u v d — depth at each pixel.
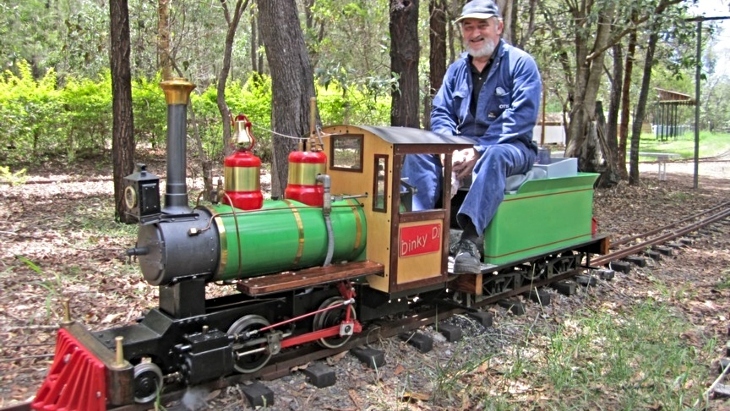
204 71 18.73
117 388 3.21
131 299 5.62
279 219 4.14
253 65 24.75
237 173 4.02
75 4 22.34
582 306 6.26
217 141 16.47
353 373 4.36
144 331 3.72
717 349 5.07
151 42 15.12
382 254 4.57
